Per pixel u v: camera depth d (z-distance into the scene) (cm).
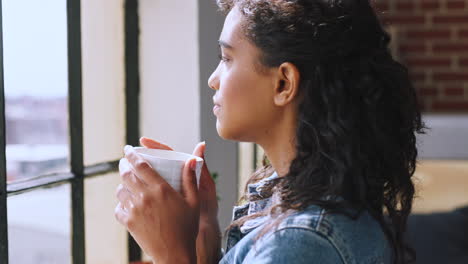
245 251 76
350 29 75
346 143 73
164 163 79
